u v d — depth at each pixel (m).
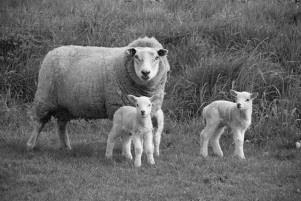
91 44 18.81
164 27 19.70
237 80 16.33
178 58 18.08
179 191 9.85
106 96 12.07
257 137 14.47
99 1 22.42
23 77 17.62
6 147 13.05
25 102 17.38
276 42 18.52
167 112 16.09
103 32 19.39
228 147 13.72
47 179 10.37
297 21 20.38
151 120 12.09
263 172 11.19
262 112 15.49
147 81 11.85
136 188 9.98
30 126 15.71
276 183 10.50
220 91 15.99
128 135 11.74
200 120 15.59
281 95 16.06
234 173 11.01
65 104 12.68
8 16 20.36
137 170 10.90
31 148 12.85
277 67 17.30
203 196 9.62
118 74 11.93
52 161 11.69
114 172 10.77
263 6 21.61
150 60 11.52
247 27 19.33
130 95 11.20
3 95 17.16
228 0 22.52
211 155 12.62
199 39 18.73
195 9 21.73
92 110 12.41
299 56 17.77
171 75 17.58
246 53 17.69
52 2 22.56
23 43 18.56
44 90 12.73
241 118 11.91
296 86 16.11
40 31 19.62
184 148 13.31
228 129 14.82
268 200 9.44
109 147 11.72
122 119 11.41
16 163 11.48
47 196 9.44
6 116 16.08
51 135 14.95
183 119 15.99
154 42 12.40
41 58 18.16
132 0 22.67
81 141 14.20
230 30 19.36
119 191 9.73
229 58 17.16
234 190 9.98
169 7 22.28
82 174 10.66
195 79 16.70
